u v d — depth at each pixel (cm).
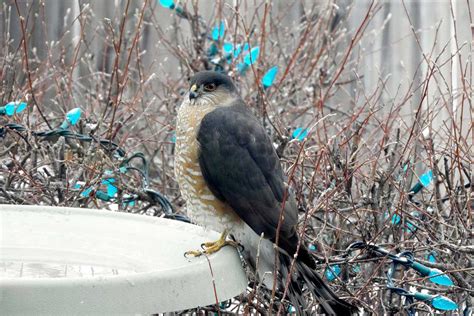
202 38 914
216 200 580
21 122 746
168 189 822
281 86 894
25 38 774
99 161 709
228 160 576
